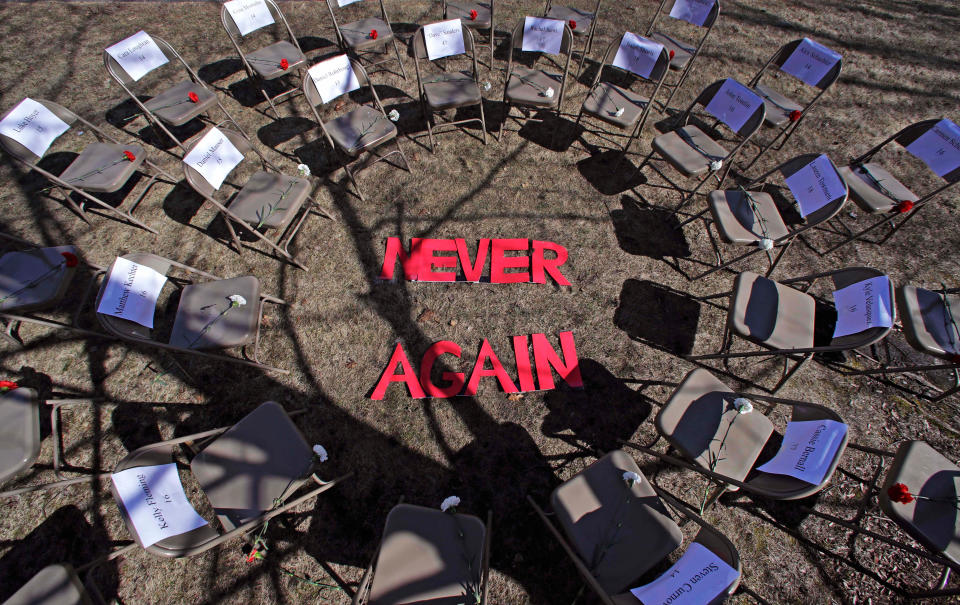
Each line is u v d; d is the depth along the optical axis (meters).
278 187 3.62
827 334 3.66
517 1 6.19
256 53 4.62
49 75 5.19
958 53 5.74
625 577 2.31
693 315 3.73
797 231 3.26
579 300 3.78
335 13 6.03
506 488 3.02
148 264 3.00
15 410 2.72
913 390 3.34
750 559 2.81
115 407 3.28
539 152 4.69
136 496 2.14
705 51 5.68
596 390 3.38
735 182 4.49
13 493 2.50
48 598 2.13
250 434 2.67
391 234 4.11
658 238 4.14
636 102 4.21
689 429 2.71
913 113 5.07
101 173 3.66
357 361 3.48
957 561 2.24
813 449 2.28
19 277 3.17
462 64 5.47
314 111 3.73
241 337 2.97
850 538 2.86
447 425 3.23
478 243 4.07
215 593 2.71
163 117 4.03
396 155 4.63
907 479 2.48
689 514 2.45
